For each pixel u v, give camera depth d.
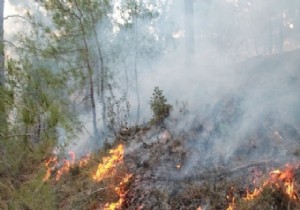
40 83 3.06
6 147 3.03
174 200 4.55
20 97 2.77
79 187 5.43
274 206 3.76
